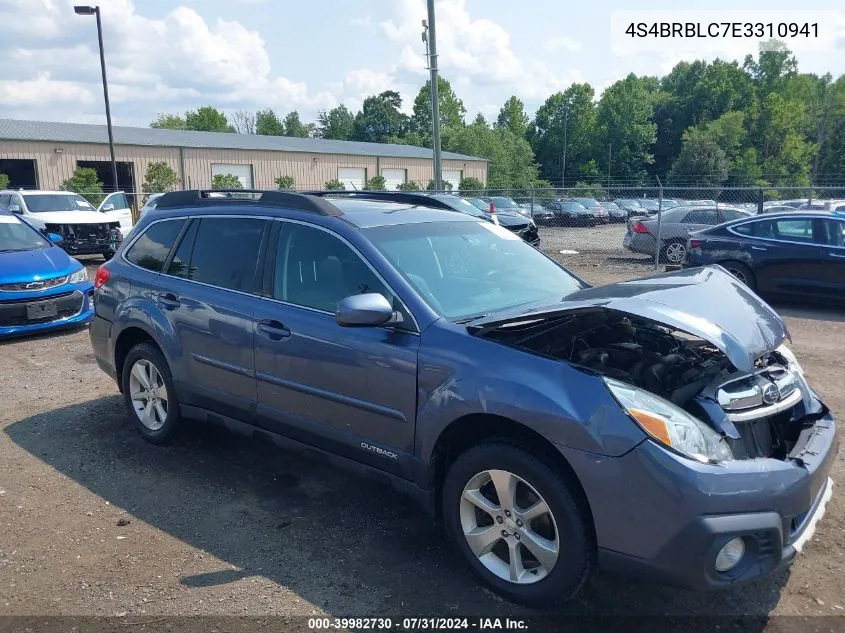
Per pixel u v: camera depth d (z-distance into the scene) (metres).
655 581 2.80
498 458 3.10
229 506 4.15
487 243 4.43
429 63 21.09
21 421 5.64
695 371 3.34
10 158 33.16
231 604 3.19
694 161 76.38
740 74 98.06
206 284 4.54
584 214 26.70
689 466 2.70
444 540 3.75
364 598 3.23
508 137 78.19
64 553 3.64
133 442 5.17
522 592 3.12
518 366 3.10
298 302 4.01
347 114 115.88
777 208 18.59
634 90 97.25
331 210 4.11
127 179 38.44
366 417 3.64
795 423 3.39
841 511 3.99
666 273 4.03
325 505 4.16
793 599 3.20
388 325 3.52
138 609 3.15
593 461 2.81
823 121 88.38
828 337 8.67
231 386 4.36
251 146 42.06
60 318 8.81
